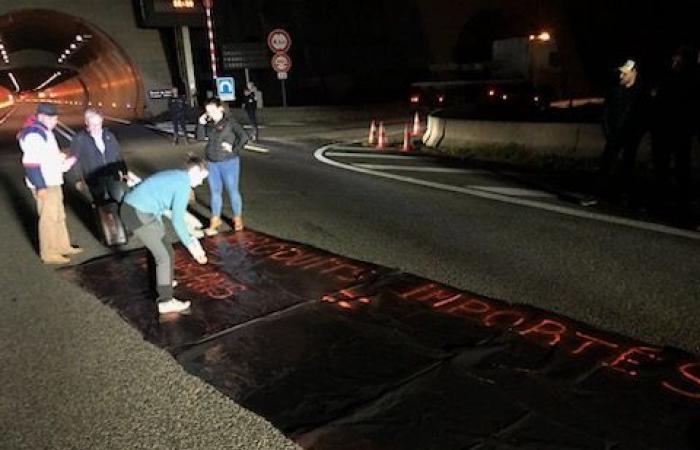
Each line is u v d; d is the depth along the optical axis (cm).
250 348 405
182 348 408
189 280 548
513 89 2488
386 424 309
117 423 323
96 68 4938
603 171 843
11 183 1154
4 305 502
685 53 743
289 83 3469
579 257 572
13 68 5231
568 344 391
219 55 3431
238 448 295
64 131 2628
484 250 607
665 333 404
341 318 449
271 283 531
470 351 387
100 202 665
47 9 3372
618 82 796
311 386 352
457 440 294
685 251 576
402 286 511
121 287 537
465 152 1339
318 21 3566
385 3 3772
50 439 311
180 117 1792
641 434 293
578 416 310
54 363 394
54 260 627
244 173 1170
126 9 3553
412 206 821
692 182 862
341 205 849
